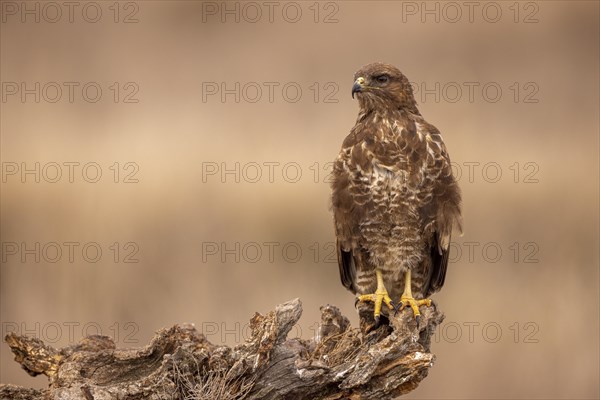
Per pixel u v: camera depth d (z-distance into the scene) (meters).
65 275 16.11
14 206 16.84
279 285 16.44
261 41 29.03
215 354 8.12
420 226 10.75
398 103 10.95
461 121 21.16
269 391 8.27
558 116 22.84
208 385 8.08
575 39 29.56
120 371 8.36
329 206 11.09
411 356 8.38
